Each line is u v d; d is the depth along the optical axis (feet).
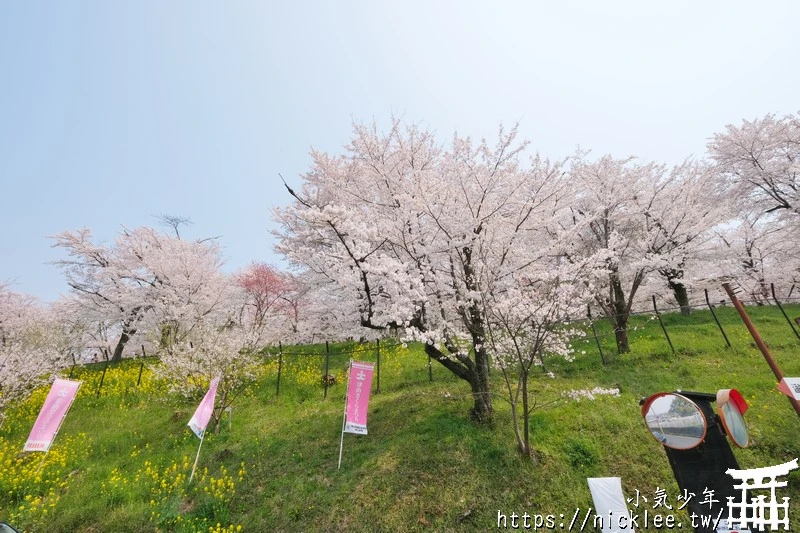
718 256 54.24
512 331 25.90
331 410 33.76
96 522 21.42
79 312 58.23
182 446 29.73
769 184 44.73
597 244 48.78
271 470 25.23
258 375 42.73
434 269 30.71
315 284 40.19
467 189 29.09
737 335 39.83
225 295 59.31
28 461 28.32
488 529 19.31
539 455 23.17
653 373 33.40
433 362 42.86
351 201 36.06
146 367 50.26
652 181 50.62
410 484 22.15
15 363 37.52
